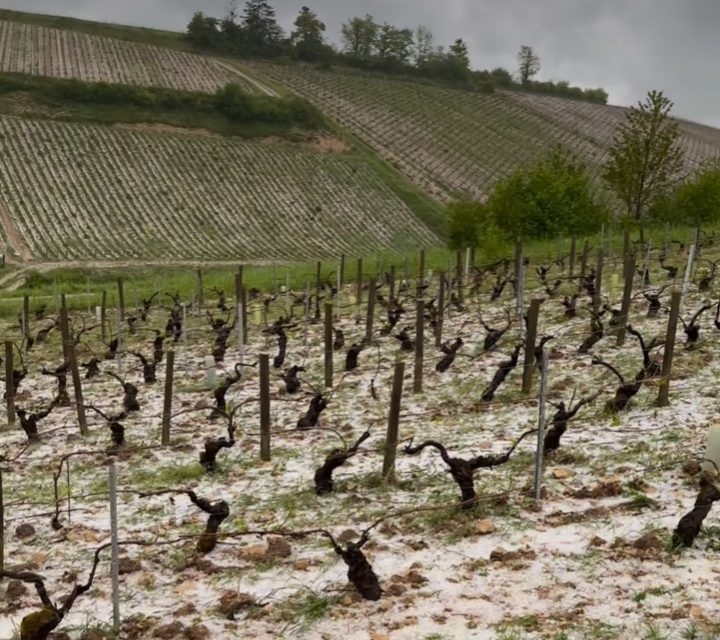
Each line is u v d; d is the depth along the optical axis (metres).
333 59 149.50
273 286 35.84
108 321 28.30
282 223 71.56
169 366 13.48
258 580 8.04
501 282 25.42
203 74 115.56
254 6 147.00
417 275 33.84
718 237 35.12
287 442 13.01
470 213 43.72
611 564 7.57
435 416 13.56
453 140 106.31
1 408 18.03
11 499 11.34
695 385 13.18
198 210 71.12
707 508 7.73
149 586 8.19
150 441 14.05
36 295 40.12
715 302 19.86
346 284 34.38
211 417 15.14
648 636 6.27
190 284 38.12
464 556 8.11
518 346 14.41
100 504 10.86
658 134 44.53
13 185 68.50
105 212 67.19
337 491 10.41
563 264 29.02
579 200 42.47
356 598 7.43
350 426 13.51
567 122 124.44
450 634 6.65
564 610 6.87
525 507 9.11
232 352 21.72
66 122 82.12
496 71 157.38
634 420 11.80
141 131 83.94
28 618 6.70
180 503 10.63
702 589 6.91
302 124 95.50
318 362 19.44
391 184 84.50
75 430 15.52
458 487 10.03
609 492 9.24
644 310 19.98
